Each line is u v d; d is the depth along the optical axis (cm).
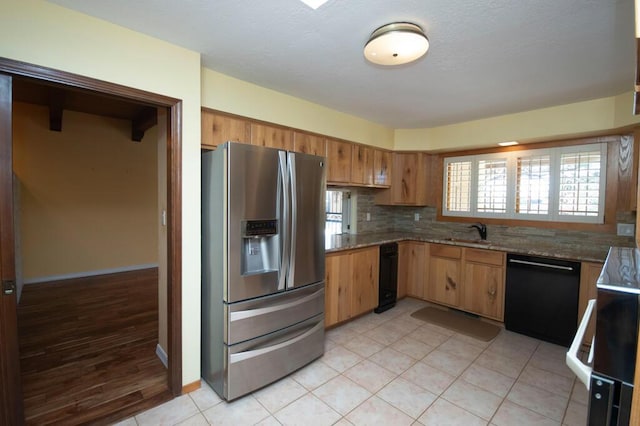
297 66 231
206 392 217
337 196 455
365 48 185
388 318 355
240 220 204
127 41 182
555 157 337
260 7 160
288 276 230
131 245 547
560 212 335
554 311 296
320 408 201
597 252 303
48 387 217
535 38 184
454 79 249
